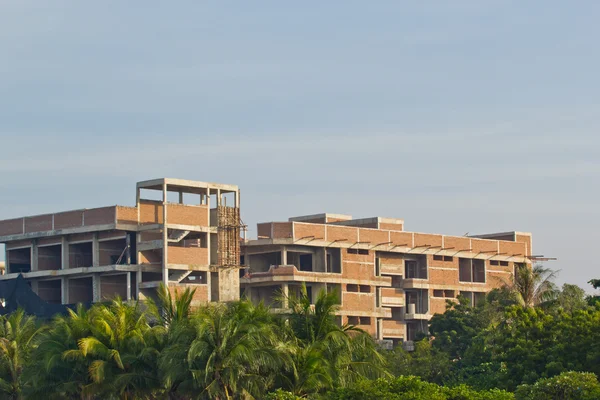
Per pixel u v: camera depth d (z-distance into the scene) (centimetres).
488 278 15975
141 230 12825
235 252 13112
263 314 7731
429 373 10606
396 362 10819
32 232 13512
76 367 7981
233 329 7425
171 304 8088
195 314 7656
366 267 14400
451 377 10475
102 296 12938
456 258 15662
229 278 13100
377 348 9512
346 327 8169
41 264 13700
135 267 12675
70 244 13362
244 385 7388
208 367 7250
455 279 15575
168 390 7631
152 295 12775
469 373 10069
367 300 14275
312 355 7512
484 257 15925
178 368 7406
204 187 13062
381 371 7906
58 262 13888
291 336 7762
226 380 7325
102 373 7675
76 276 13162
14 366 9262
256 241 13812
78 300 13362
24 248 13875
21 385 8888
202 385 7362
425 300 15212
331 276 13862
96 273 12950
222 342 7338
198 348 7269
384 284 14575
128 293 12612
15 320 9694
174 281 12669
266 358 7356
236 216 13188
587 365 7881
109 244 13188
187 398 7600
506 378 8350
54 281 13725
